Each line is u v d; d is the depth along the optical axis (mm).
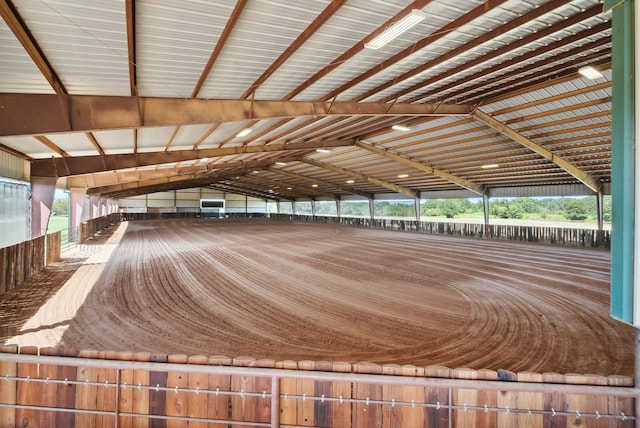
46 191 10781
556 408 2371
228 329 5668
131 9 3779
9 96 5211
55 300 7145
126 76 5406
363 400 2473
